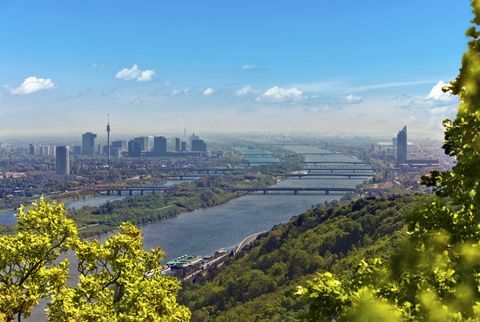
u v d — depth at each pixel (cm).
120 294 2286
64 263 2212
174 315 2203
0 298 1959
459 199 1324
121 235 2356
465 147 1306
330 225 12594
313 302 1277
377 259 1439
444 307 1168
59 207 2297
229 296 10462
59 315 2030
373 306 1164
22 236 2128
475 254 1241
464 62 1309
